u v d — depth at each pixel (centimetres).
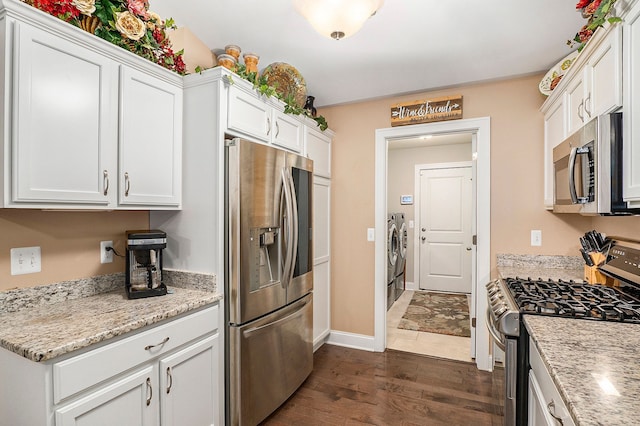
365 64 239
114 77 154
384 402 225
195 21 192
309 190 251
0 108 120
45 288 156
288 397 223
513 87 262
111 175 153
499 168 265
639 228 173
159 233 175
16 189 121
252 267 191
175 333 154
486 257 267
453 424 201
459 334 347
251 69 215
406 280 545
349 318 320
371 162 312
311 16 150
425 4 172
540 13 179
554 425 98
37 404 111
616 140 130
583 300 154
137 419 137
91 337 119
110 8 150
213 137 181
